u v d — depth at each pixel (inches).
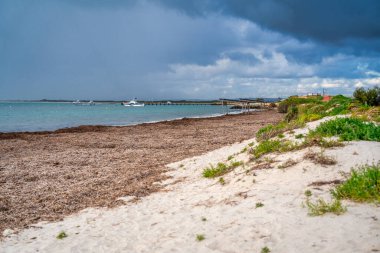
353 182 330.0
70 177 641.6
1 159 853.8
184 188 503.8
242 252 253.8
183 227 328.8
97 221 389.7
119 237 327.0
